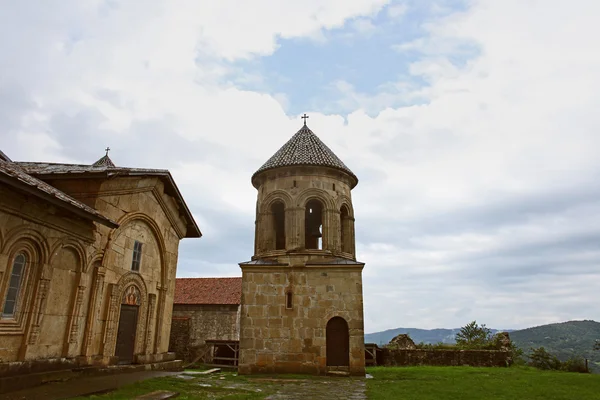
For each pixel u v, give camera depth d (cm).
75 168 1421
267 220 2298
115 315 1456
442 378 1866
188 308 3428
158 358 1736
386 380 1791
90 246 1330
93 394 1037
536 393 1395
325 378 1852
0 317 1020
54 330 1190
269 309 2073
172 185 1772
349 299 2052
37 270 1127
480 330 3784
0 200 977
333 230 2233
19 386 1023
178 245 1983
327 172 2322
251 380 1723
